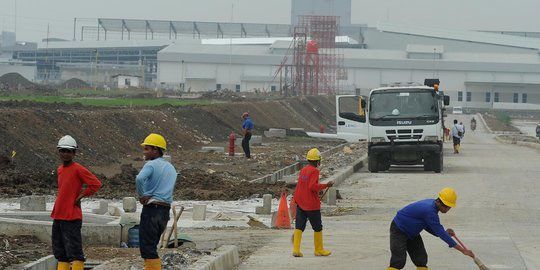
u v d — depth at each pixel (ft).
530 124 495.00
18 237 66.28
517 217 91.45
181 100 360.48
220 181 119.85
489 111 593.42
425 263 50.85
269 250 67.51
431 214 48.65
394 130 150.92
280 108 360.28
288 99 401.29
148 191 47.44
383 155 153.79
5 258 56.59
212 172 135.03
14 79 447.83
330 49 546.26
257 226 83.41
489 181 136.77
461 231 79.77
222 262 57.47
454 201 48.44
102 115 171.42
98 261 58.54
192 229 80.43
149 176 47.42
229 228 81.61
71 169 48.16
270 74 603.67
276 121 326.85
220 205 100.63
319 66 532.32
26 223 66.54
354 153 208.44
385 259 62.90
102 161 141.79
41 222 66.85
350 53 613.52
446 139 305.94
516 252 66.74
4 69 632.79
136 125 184.14
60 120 148.25
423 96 151.74
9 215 76.13
